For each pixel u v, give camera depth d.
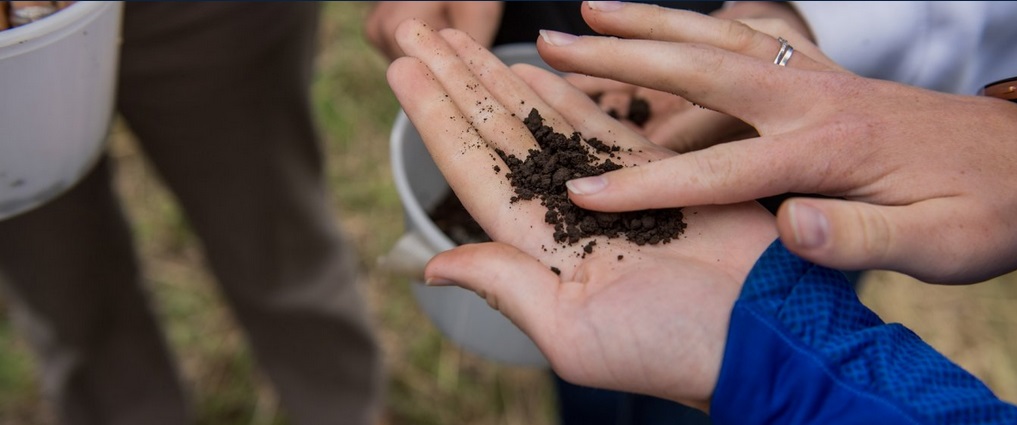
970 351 0.86
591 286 0.38
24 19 0.40
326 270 0.69
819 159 0.37
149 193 0.88
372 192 0.90
